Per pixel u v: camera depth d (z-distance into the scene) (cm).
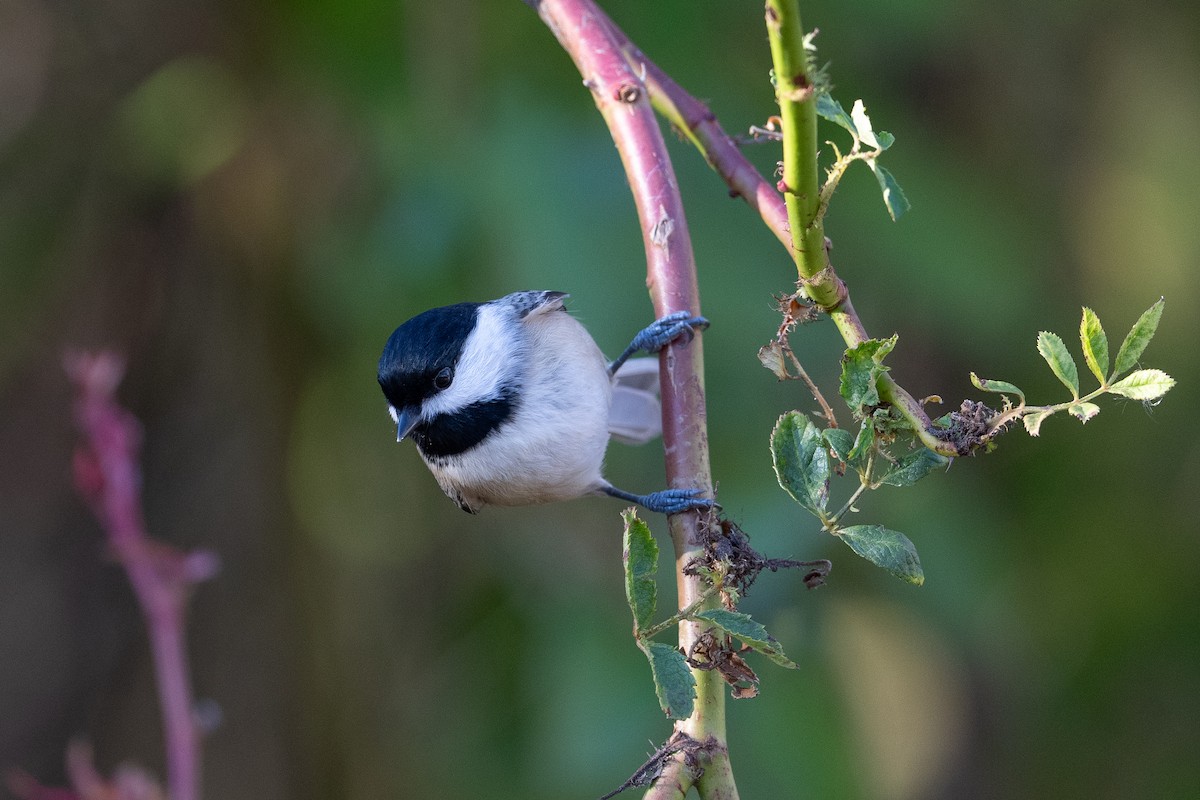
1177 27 915
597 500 799
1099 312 902
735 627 332
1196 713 959
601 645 755
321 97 788
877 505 803
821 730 757
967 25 834
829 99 339
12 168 891
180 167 855
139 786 438
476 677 859
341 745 945
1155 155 898
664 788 338
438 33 739
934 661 841
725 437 721
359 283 778
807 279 360
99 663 991
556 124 716
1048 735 970
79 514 991
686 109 480
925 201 770
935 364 891
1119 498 939
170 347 927
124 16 875
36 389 938
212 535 966
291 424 905
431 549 936
